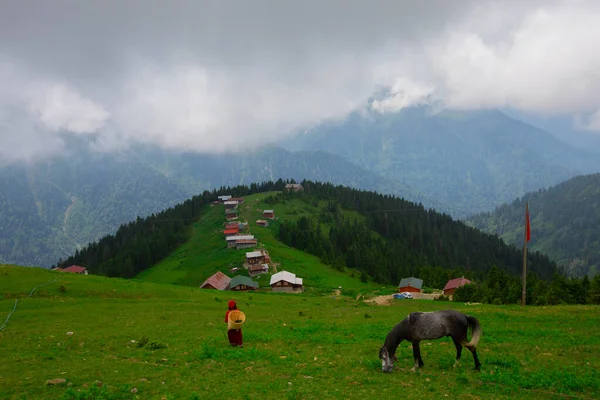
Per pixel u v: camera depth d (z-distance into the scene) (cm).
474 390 1623
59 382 1766
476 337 1872
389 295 12288
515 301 9131
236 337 2508
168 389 1691
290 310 5103
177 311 4322
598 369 1941
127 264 17425
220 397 1571
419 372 1877
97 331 3067
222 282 12400
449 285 13000
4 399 1606
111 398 1573
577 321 3466
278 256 15938
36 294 4766
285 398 1548
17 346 2525
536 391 1617
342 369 1969
